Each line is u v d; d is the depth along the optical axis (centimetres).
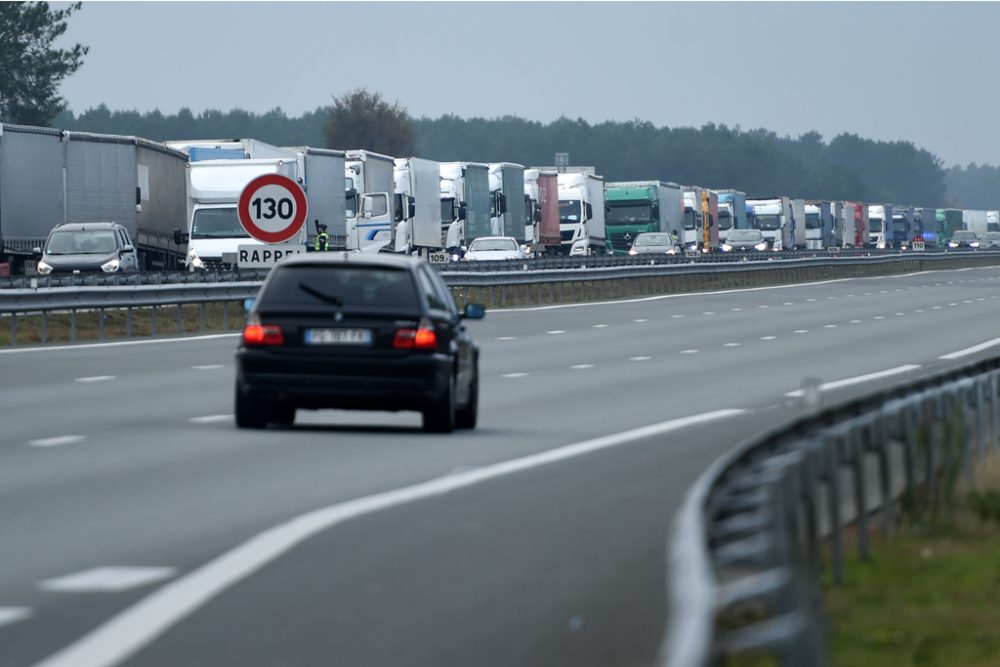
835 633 2284
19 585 2386
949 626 2375
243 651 1966
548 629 2114
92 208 14225
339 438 4625
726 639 1272
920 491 3359
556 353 9056
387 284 4756
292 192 7500
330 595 2322
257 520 3036
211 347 8900
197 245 14350
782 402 6184
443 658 1947
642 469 3959
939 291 19100
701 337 10688
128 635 2044
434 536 2867
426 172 18062
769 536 1603
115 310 11169
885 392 3234
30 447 4328
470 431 4969
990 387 4406
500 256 18262
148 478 3675
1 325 10000
